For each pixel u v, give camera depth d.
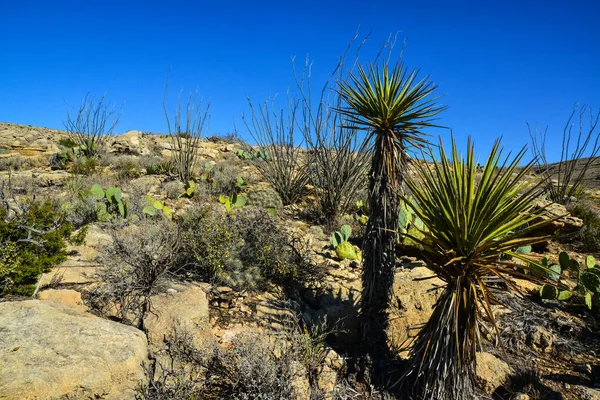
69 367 2.88
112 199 6.55
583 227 7.34
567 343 4.45
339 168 7.78
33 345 3.01
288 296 4.80
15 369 2.76
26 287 3.94
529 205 3.17
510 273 3.12
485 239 3.14
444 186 3.33
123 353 3.17
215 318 4.18
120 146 14.44
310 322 4.41
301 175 8.67
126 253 4.40
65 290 3.98
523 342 4.49
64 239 4.91
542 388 3.84
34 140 16.03
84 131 14.62
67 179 9.00
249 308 4.43
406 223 5.82
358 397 3.59
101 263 4.56
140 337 3.48
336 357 3.93
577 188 10.50
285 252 5.09
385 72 4.13
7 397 2.60
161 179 9.39
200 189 8.42
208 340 3.70
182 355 3.51
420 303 4.48
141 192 8.09
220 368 3.46
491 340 4.46
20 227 4.31
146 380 3.21
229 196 8.33
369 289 4.19
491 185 3.17
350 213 8.20
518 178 3.13
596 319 4.93
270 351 3.64
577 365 4.23
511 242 3.03
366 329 4.23
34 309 3.47
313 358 3.72
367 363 3.86
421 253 3.53
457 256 3.26
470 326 3.27
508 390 3.78
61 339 3.13
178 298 4.09
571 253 6.74
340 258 5.79
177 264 4.88
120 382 3.05
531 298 5.30
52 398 2.72
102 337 3.27
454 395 3.30
